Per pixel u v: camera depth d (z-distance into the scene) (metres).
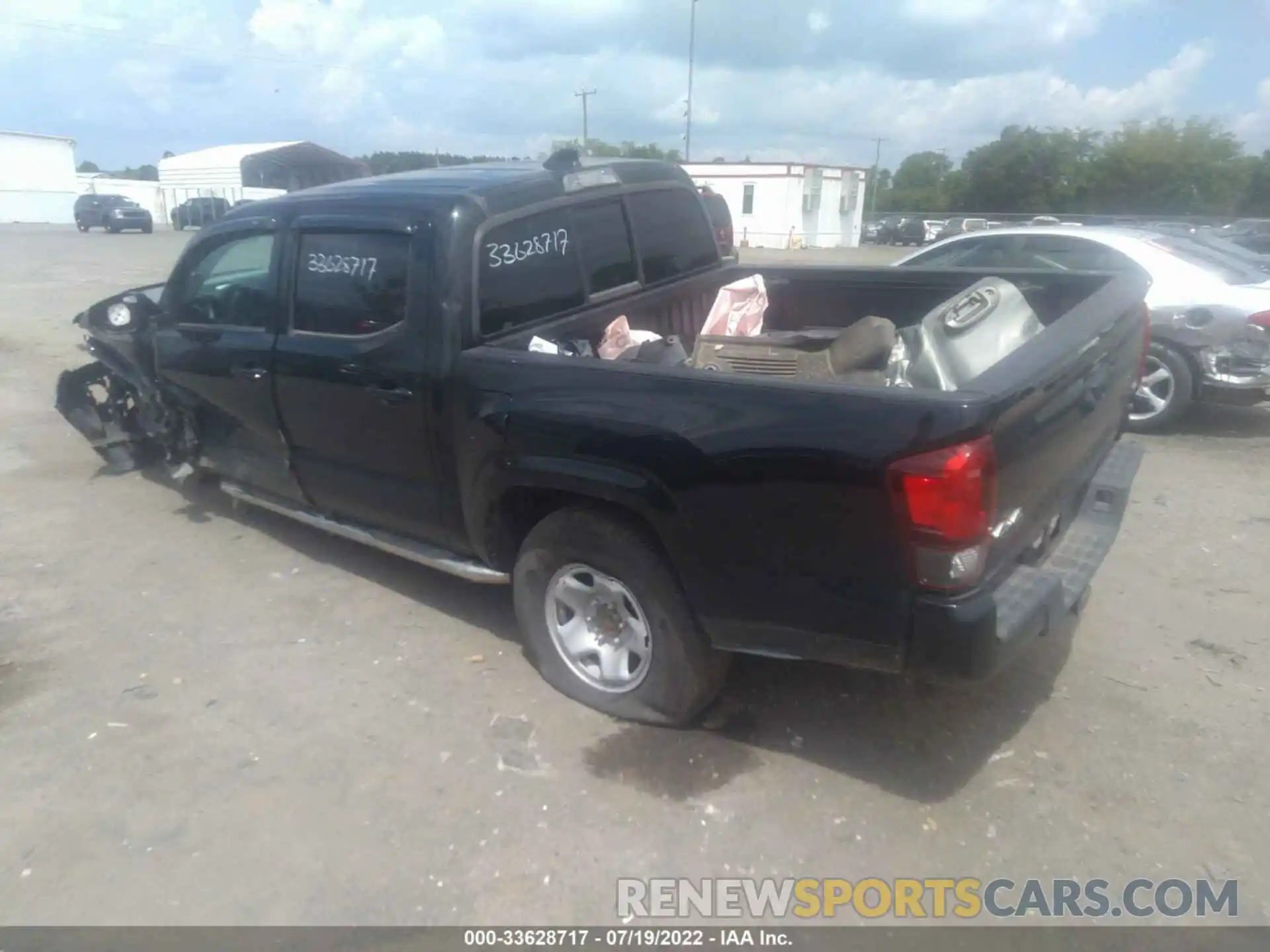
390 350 4.11
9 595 5.11
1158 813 3.30
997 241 8.31
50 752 3.77
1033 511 3.33
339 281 4.38
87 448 7.71
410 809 3.41
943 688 4.06
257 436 5.10
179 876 3.12
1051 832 3.23
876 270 5.16
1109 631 4.50
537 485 3.70
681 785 3.49
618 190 4.79
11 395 9.45
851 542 3.01
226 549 5.67
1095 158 60.69
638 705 3.81
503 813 3.37
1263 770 3.50
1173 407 7.47
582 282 4.57
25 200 55.06
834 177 45.12
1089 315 3.66
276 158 47.00
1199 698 3.95
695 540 3.32
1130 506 6.06
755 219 43.16
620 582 3.68
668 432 3.29
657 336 4.63
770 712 3.92
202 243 5.24
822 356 4.22
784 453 3.05
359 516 4.77
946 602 2.92
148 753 3.75
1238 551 5.36
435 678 4.23
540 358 3.68
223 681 4.25
